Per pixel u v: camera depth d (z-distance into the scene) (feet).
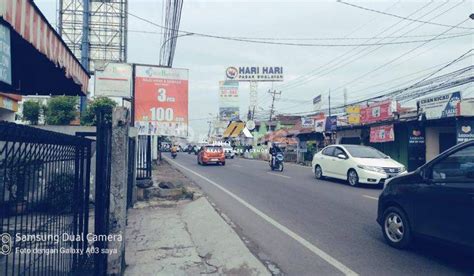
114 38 81.61
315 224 24.82
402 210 19.07
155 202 32.14
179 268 16.37
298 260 17.58
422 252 18.67
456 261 17.29
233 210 29.76
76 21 80.69
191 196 34.35
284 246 19.86
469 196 15.44
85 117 59.11
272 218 26.71
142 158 35.27
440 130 63.52
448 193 16.40
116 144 15.44
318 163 53.42
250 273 15.90
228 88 192.95
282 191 40.45
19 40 13.48
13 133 8.13
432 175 17.66
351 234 22.21
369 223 25.09
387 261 17.30
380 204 20.56
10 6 9.27
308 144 101.65
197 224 24.73
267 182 49.26
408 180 18.80
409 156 65.41
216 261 17.40
